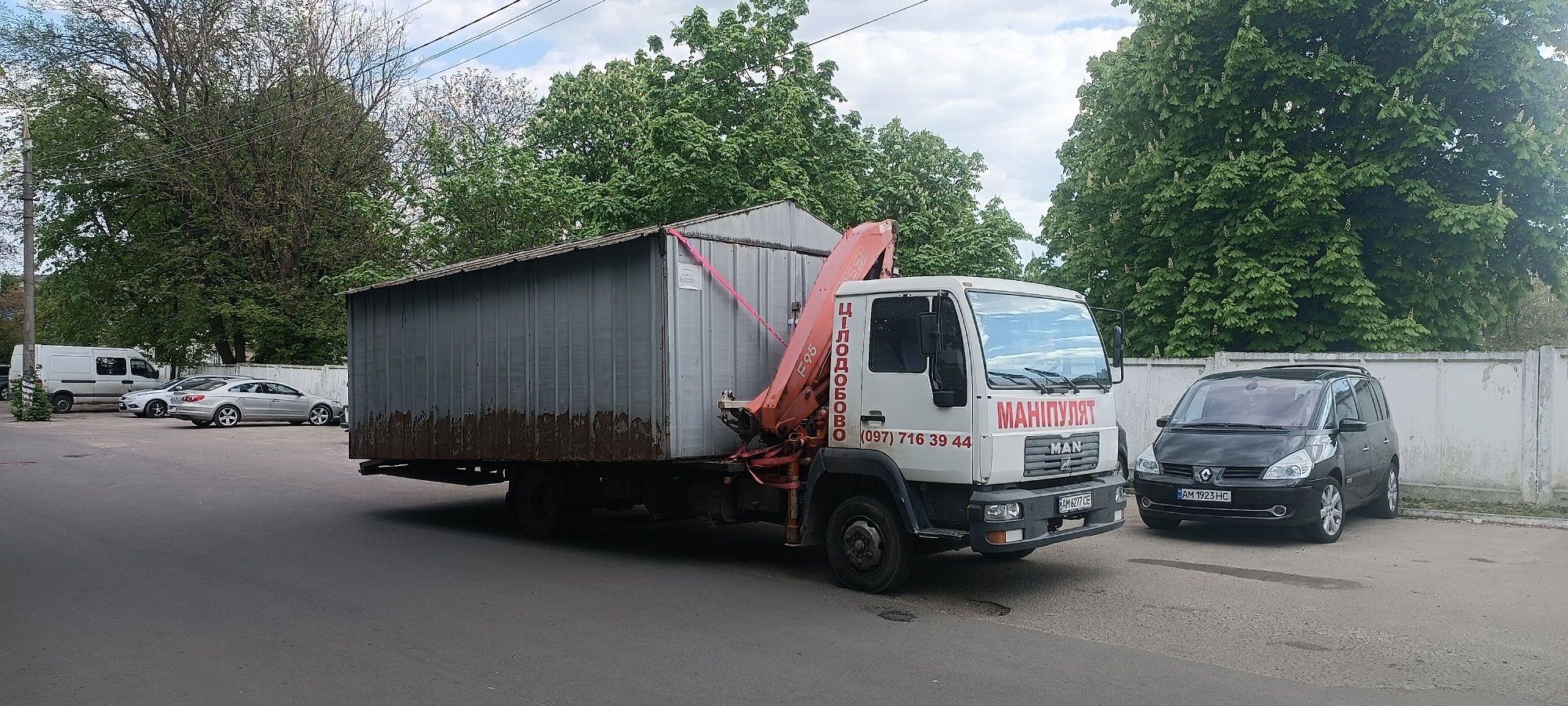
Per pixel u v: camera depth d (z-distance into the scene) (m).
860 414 7.57
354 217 34.12
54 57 35.00
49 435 25.12
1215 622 6.54
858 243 8.77
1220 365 13.88
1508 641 6.02
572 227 23.06
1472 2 14.35
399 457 11.84
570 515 10.31
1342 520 9.79
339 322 34.66
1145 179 16.84
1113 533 10.22
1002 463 6.96
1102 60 19.59
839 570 7.76
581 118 28.08
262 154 34.28
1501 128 15.16
